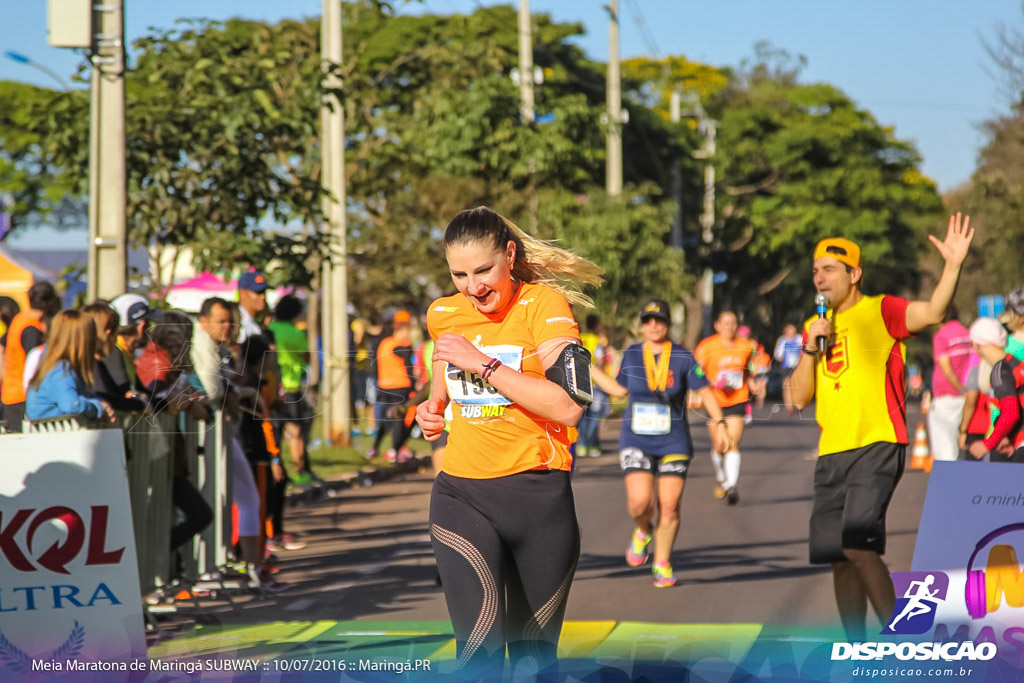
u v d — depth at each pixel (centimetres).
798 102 8619
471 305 551
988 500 700
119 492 739
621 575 1129
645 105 7400
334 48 2241
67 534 733
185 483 962
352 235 3828
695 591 1036
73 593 733
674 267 4066
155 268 1697
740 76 9444
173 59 1673
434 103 3834
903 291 8162
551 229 3884
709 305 7862
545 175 3972
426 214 3822
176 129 1617
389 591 1045
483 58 3959
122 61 1282
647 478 1094
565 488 541
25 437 732
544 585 540
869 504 699
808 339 725
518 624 549
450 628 862
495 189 3891
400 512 1552
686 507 1619
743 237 8088
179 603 966
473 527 534
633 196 4125
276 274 1612
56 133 1653
